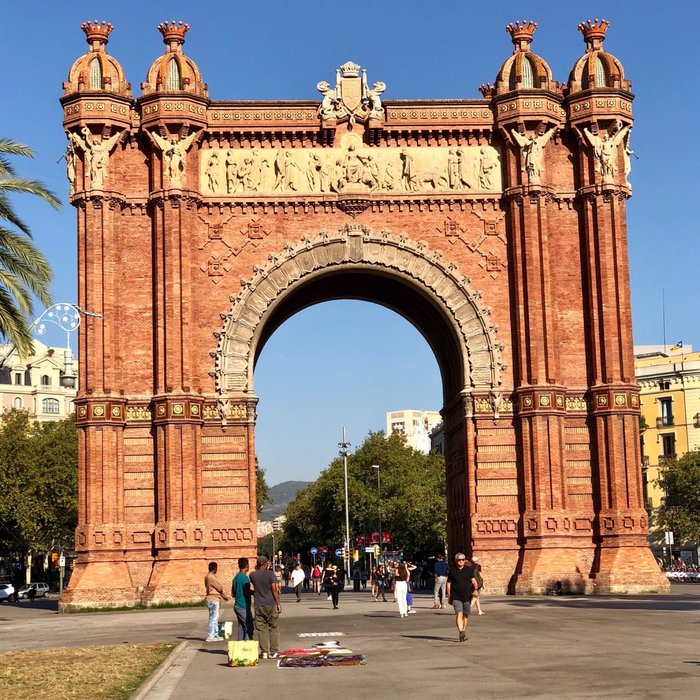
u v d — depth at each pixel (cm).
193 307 8275
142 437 8169
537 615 6078
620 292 8388
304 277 8412
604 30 8712
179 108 8269
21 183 5859
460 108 8569
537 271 8338
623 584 7988
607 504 8194
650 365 18138
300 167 8494
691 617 5697
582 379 8419
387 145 8575
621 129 8538
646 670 3434
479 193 8519
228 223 8425
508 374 8388
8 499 14138
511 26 8656
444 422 9294
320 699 3084
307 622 6303
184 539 7931
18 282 5750
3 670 4044
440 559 7562
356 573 13788
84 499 8000
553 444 8188
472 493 8250
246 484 8169
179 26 8506
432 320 9012
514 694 3005
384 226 8500
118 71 8394
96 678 3706
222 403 8219
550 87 8531
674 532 15788
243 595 4656
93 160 8238
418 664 3841
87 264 8181
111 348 8150
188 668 4019
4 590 14150
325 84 8538
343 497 19212
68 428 15425
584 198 8494
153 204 8312
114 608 7800
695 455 15700
